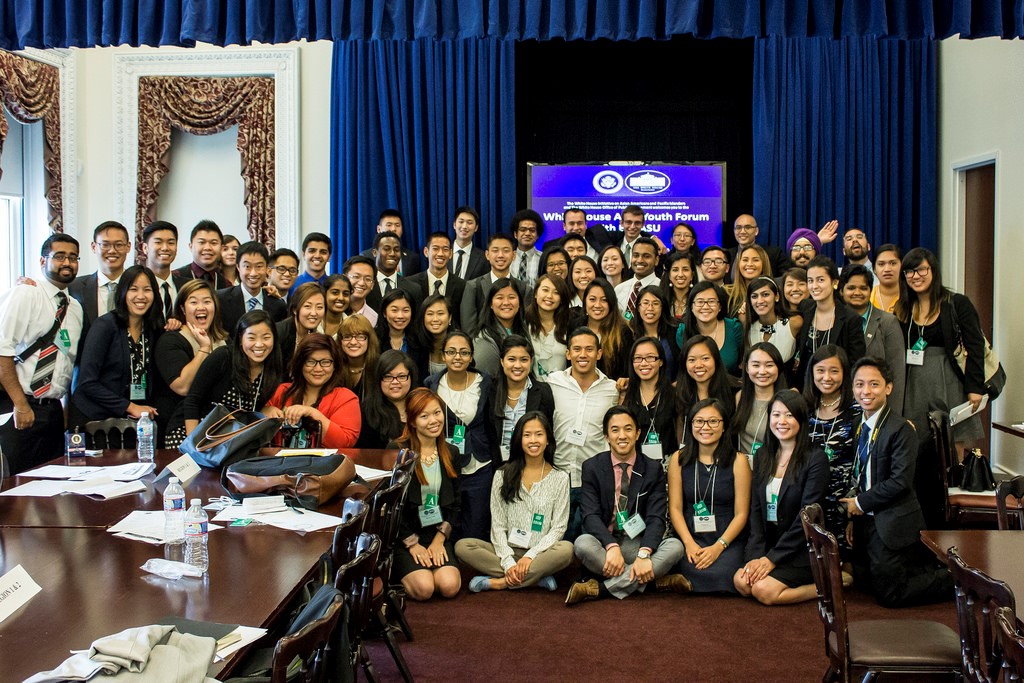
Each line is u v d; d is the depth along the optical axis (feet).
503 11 13.74
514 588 13.79
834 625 8.65
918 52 22.47
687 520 14.07
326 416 13.74
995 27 13.00
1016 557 8.79
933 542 9.33
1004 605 6.73
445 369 15.07
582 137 25.52
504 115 22.68
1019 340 18.93
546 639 11.93
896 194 22.62
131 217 23.17
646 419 14.82
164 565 7.83
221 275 18.06
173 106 23.06
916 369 16.35
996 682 6.97
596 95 25.36
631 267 18.93
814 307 15.94
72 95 22.45
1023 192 18.66
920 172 22.59
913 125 22.59
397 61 22.57
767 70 22.53
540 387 15.03
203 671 5.64
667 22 13.42
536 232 20.13
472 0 13.61
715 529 13.84
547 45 24.25
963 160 21.42
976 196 21.45
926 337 16.21
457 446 14.47
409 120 22.84
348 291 16.02
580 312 16.71
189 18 13.25
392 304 16.14
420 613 12.91
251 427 11.93
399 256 18.78
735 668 10.98
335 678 6.38
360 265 16.92
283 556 8.30
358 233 22.75
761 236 22.68
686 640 11.87
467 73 22.70
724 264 17.70
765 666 11.03
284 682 5.41
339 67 22.58
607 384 15.17
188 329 14.57
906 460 12.97
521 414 14.84
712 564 13.61
